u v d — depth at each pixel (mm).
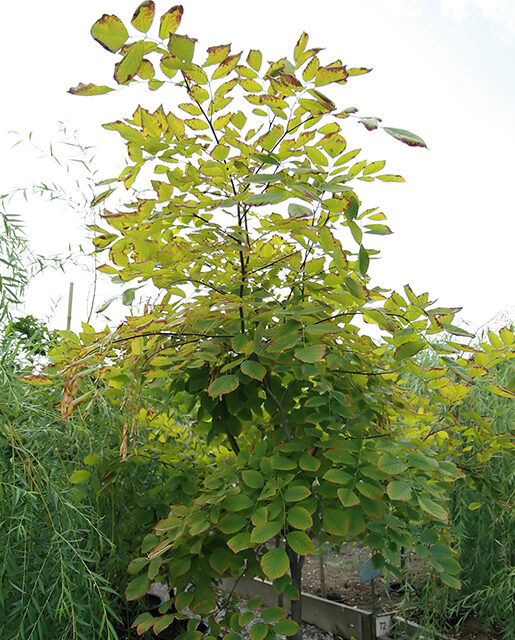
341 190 1323
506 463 2592
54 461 1833
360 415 1724
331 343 1712
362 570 2686
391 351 1841
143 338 1602
